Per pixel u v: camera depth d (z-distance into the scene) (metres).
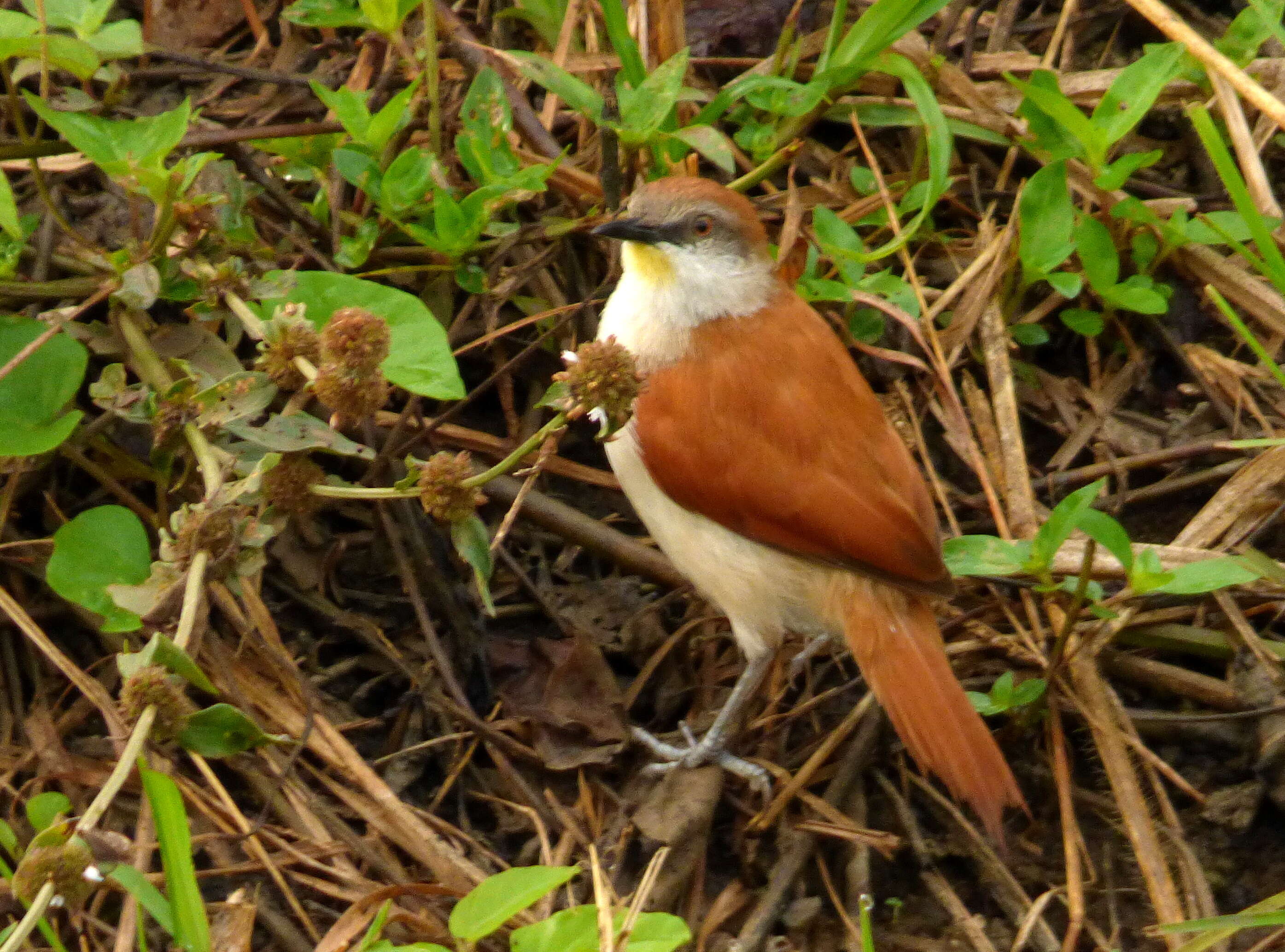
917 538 7.58
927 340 9.78
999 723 8.76
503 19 10.74
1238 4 11.40
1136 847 7.81
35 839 5.95
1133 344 10.16
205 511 6.62
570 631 8.87
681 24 10.20
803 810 8.21
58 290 8.41
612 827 8.02
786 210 9.70
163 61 10.39
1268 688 8.41
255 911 7.09
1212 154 8.16
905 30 9.77
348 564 8.98
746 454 7.74
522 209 9.97
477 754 8.44
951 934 7.81
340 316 6.54
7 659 8.05
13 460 8.05
